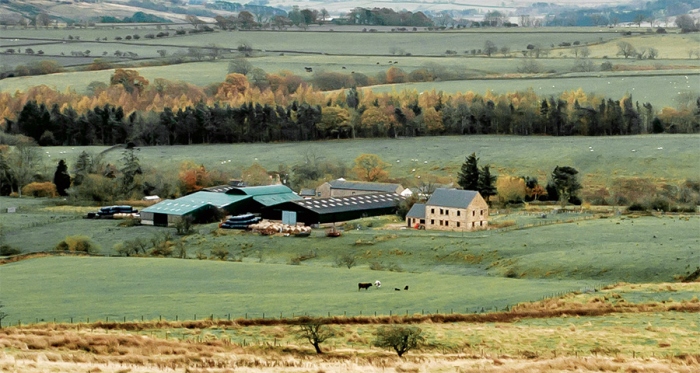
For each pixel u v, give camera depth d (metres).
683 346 119.50
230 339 122.06
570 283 157.75
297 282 160.12
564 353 116.81
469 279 161.88
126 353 113.56
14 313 136.38
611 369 107.88
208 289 154.38
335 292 151.12
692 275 160.62
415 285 156.00
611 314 137.00
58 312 136.75
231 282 160.62
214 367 107.00
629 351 117.56
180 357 111.12
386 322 131.75
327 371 105.00
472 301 142.88
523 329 128.38
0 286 158.62
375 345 118.38
